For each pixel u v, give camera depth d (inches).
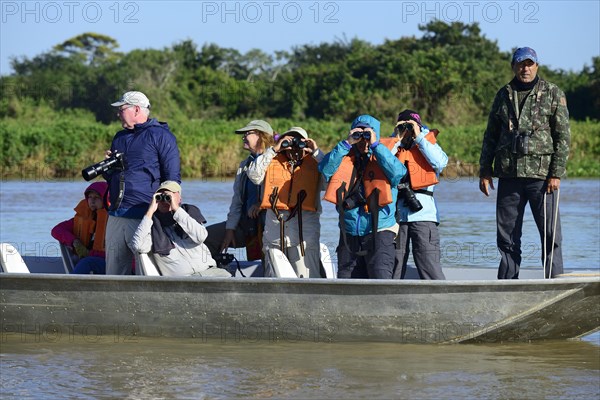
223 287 627.8
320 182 666.8
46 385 544.1
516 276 663.1
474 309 618.2
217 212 1487.5
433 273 655.1
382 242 636.7
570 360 599.5
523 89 649.6
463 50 4335.6
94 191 719.1
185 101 4451.3
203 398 519.5
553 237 645.9
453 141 2714.1
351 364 586.2
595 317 635.5
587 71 4537.4
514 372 569.6
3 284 653.3
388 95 3777.1
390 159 622.8
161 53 4918.8
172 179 672.4
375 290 615.8
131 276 628.4
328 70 4313.5
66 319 653.9
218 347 629.9
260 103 4404.5
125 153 669.9
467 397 519.8
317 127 3144.7
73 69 5541.3
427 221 654.5
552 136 644.7
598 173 2546.8
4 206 1632.6
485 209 1578.5
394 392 529.3
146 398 519.8
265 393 528.1
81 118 4065.0
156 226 657.6
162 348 628.1
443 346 631.8
